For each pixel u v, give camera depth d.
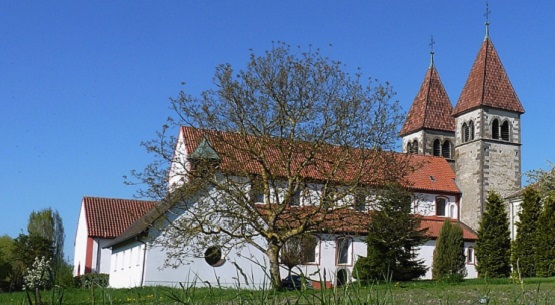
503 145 67.62
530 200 50.19
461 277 31.47
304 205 35.91
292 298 6.80
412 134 74.19
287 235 34.34
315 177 39.50
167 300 7.02
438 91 74.62
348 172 35.91
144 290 7.57
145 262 45.22
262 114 34.88
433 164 69.12
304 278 6.30
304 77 34.91
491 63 69.94
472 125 68.44
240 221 35.62
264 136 34.69
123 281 51.62
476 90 68.81
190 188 34.69
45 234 91.00
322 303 6.06
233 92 34.72
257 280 47.09
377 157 35.12
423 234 52.19
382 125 35.38
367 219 35.44
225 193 34.97
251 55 35.16
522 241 49.66
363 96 35.41
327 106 34.75
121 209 69.12
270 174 34.72
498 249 53.41
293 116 34.59
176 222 36.88
